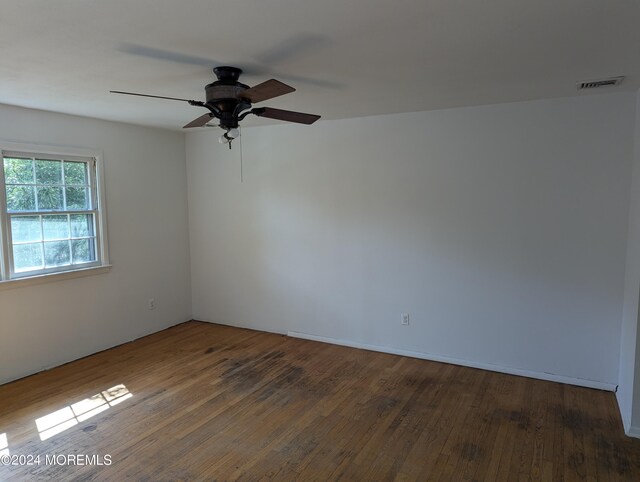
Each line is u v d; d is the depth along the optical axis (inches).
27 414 125.2
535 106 140.1
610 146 131.6
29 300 151.9
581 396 133.8
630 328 117.3
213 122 175.3
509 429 115.3
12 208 147.4
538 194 142.4
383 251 171.0
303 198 186.2
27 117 148.8
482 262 153.2
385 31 80.2
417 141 160.1
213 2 67.4
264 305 201.8
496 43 87.2
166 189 204.7
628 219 130.6
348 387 142.1
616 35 82.9
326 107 149.9
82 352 169.9
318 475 97.3
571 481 94.4
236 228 204.8
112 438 112.7
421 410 126.2
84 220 170.9
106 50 89.4
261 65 100.2
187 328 208.5
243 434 114.2
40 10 70.0
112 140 178.1
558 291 142.3
